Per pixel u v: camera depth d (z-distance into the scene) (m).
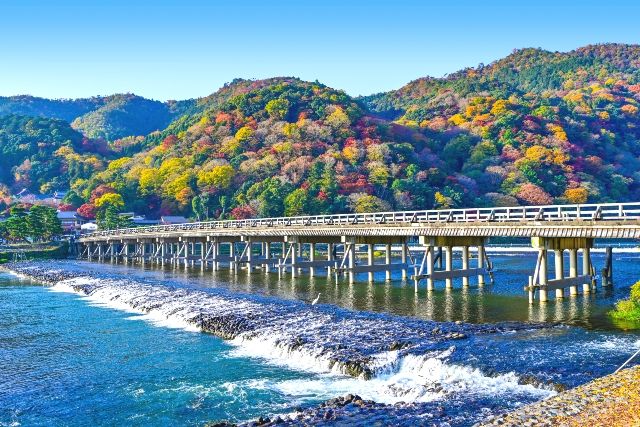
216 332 34.78
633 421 15.34
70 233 141.62
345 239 54.12
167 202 155.25
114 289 54.44
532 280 37.91
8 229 123.69
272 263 69.00
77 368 28.72
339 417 19.67
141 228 98.38
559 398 17.75
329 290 49.34
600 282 48.09
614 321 31.05
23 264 95.44
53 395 24.80
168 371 27.56
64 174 197.00
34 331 37.88
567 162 148.75
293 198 125.44
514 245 98.69
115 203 149.88
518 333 28.52
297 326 32.62
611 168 154.00
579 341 26.53
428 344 26.84
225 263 93.50
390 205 127.69
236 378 25.98
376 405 20.80
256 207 131.50
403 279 56.31
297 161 142.62
